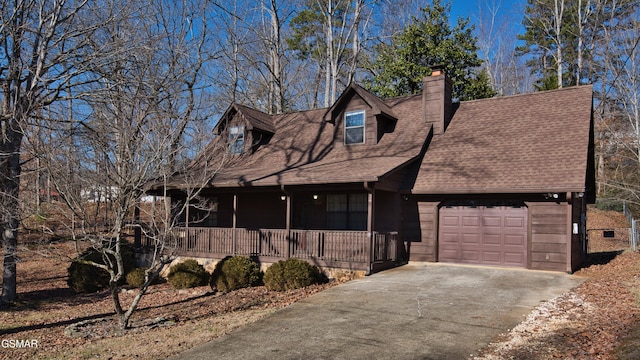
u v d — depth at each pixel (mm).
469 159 15609
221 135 18281
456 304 9742
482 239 14984
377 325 8453
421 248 15766
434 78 17672
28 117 12742
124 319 9781
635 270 12734
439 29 27391
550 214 13734
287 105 33594
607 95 33438
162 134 12109
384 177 13508
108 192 10375
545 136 15336
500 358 6582
